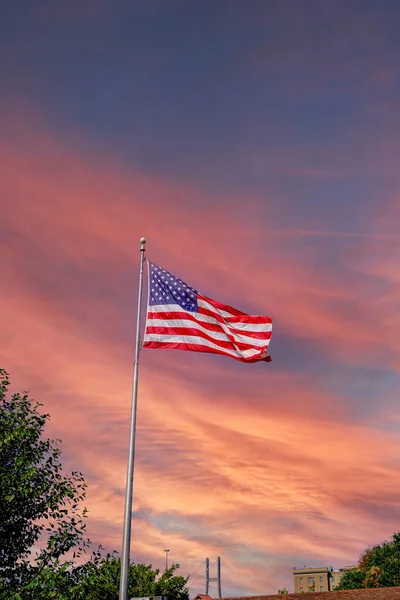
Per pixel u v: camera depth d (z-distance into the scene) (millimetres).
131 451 15492
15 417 19344
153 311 17516
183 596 38625
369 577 83125
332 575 145625
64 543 18328
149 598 14352
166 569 39625
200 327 17609
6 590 17031
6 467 18562
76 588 17234
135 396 16234
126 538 14516
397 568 80562
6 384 20141
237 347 18078
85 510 19031
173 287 17922
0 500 17828
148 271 18094
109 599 30344
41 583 17016
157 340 17156
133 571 39312
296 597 45781
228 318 18594
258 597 47219
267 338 18422
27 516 18406
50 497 18547
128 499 14906
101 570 18594
